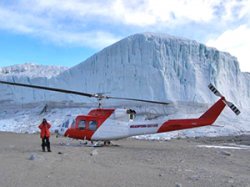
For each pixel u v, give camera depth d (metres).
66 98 73.69
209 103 67.38
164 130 18.23
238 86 74.75
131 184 7.10
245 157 14.73
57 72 90.12
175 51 71.38
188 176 8.32
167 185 7.07
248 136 40.91
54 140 25.03
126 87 69.31
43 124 13.88
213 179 8.00
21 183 6.89
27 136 32.81
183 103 66.50
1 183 6.83
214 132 53.81
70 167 9.19
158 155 13.98
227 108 68.12
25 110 76.06
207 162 12.15
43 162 9.99
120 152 14.81
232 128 57.81
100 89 71.44
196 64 71.81
